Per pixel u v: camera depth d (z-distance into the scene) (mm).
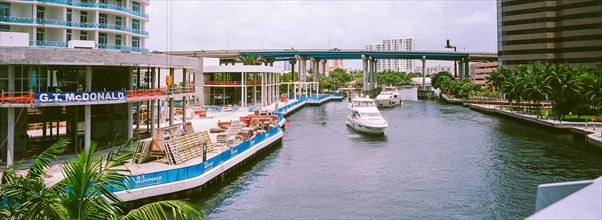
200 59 103438
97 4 69438
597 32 131750
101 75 46281
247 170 42375
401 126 79562
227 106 100562
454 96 164375
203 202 31812
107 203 11023
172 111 51281
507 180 37906
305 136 66375
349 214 29375
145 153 36250
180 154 36656
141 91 44281
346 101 169750
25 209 11156
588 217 3779
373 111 72812
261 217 28750
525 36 146125
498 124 81750
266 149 51219
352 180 38500
